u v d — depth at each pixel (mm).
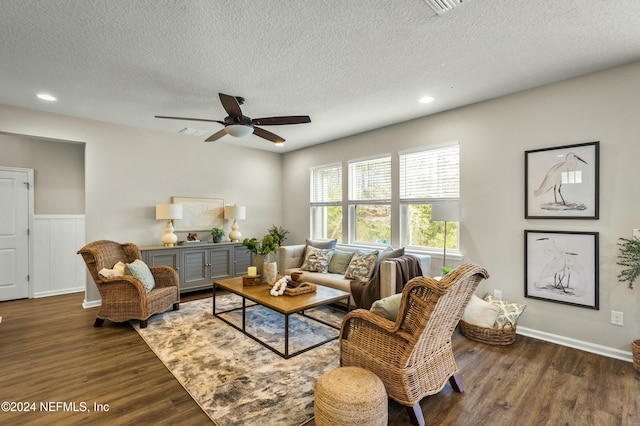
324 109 3705
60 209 4812
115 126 4367
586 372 2377
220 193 5453
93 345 2852
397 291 3273
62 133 3941
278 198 6289
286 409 1932
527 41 2262
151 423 1804
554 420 1830
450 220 3367
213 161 5371
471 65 2631
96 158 4211
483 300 3191
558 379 2279
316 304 2801
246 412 1900
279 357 2627
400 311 1798
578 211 2805
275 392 2113
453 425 1792
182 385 2195
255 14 1959
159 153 4773
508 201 3246
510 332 2855
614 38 2221
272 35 2195
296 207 6000
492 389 2158
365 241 4773
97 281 3281
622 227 2602
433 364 1958
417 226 4121
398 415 1914
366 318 1979
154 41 2270
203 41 2273
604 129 2689
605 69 2686
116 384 2211
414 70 2725
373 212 4668
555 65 2625
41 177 4652
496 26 2080
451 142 3678
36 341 2934
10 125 3607
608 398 2041
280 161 6332
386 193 4453
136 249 3891
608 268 2668
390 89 3127
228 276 5082
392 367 1829
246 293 3152
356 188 4887
